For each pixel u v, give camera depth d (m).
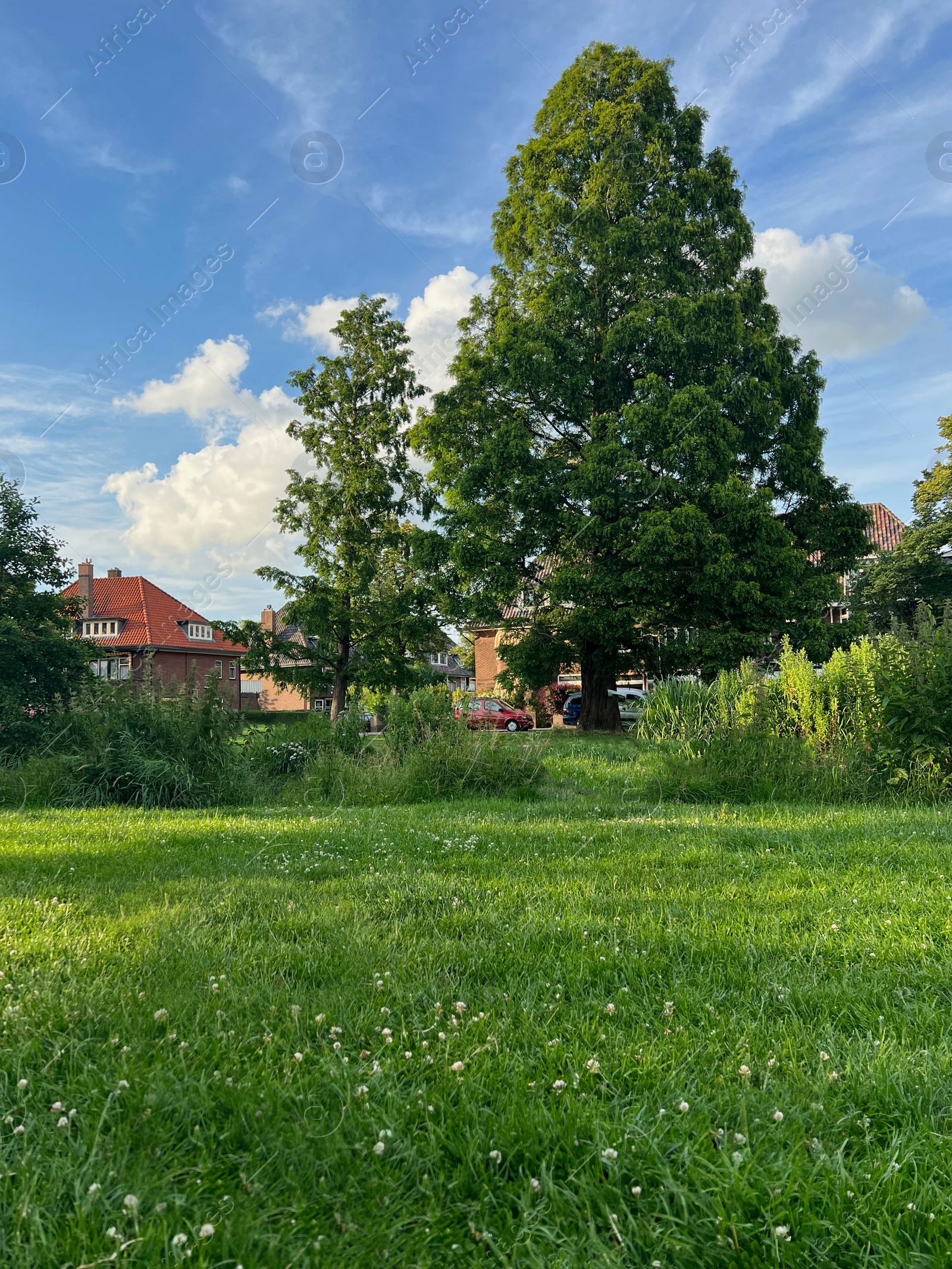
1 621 17.55
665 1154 1.79
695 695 12.27
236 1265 1.44
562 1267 1.47
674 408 19.91
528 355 21.19
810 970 2.94
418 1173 1.76
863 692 9.62
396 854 5.62
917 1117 1.95
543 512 21.62
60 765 10.46
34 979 2.83
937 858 4.98
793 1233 1.55
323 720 14.62
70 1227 1.53
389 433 23.58
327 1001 2.65
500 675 24.62
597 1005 2.60
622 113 21.94
